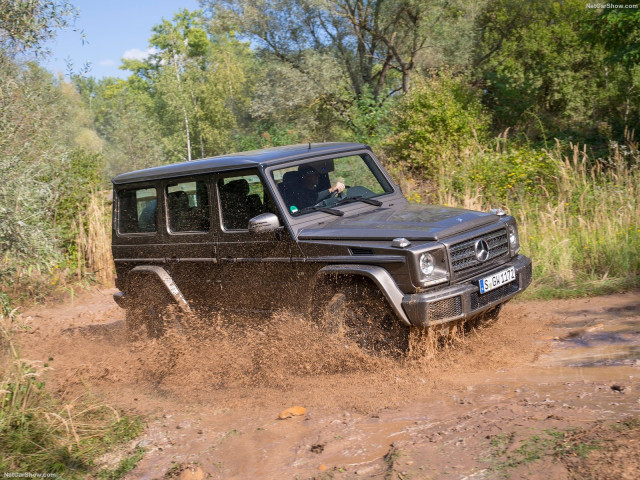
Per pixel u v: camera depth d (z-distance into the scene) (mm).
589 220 8508
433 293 4598
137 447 4059
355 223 5238
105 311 9156
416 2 18594
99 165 12648
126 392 5305
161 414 4664
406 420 3920
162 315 6512
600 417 3434
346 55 20266
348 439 3750
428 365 4848
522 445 3160
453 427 3615
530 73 19516
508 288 5133
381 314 4902
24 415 4160
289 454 3668
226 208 5727
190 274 6152
